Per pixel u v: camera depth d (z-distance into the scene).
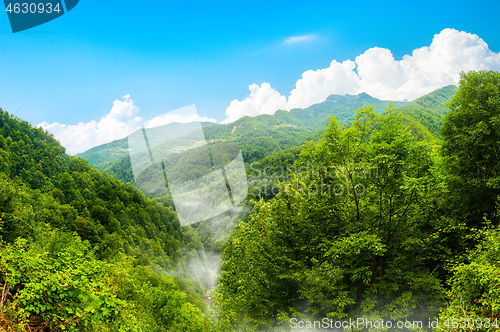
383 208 9.77
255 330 9.63
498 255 6.46
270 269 10.26
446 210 13.15
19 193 31.77
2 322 4.25
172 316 21.16
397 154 9.48
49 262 5.57
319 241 10.77
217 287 13.12
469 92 13.51
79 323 5.00
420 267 10.28
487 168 13.03
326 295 9.49
